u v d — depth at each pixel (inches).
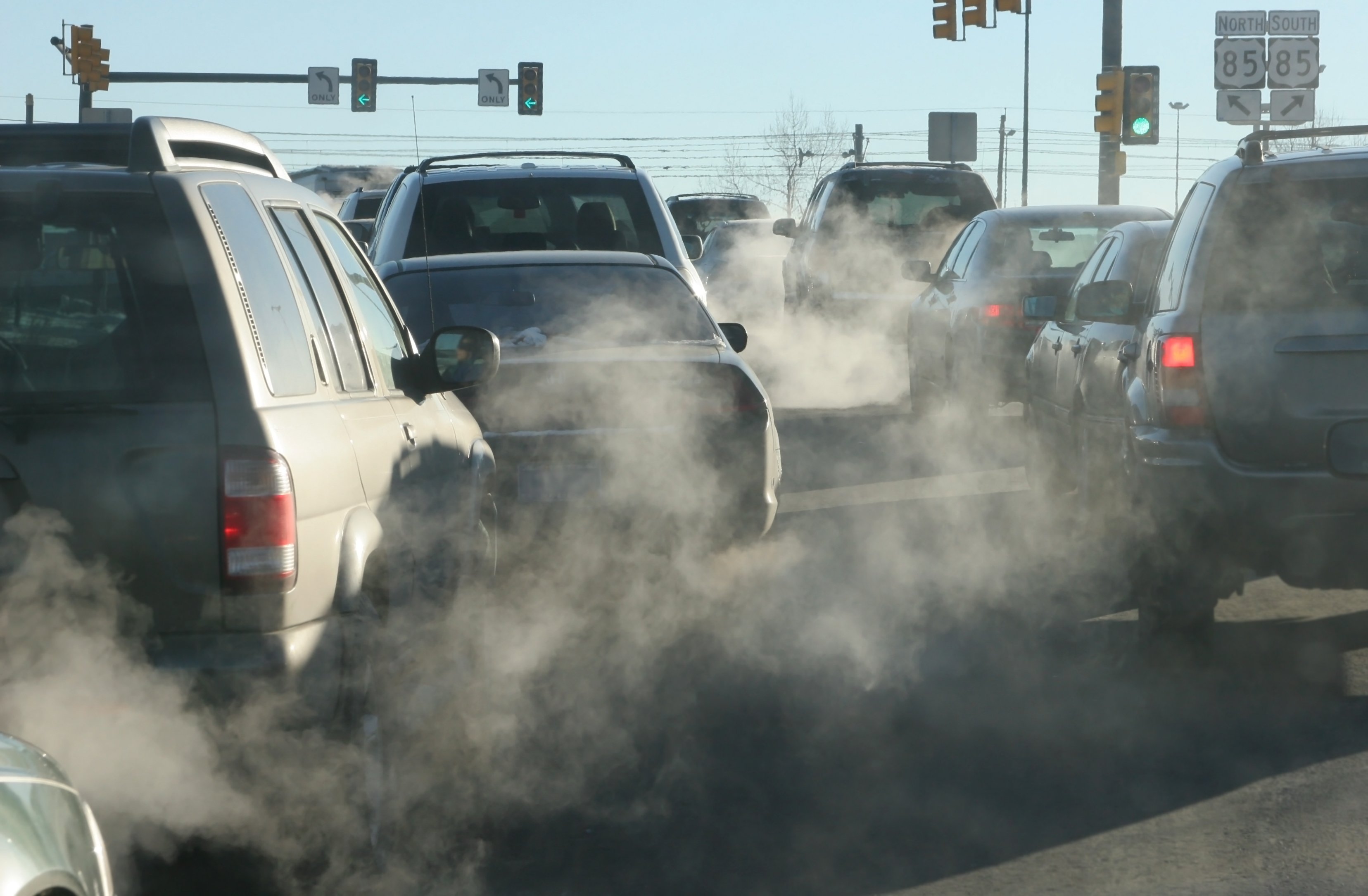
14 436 211.5
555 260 490.0
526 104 2212.1
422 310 469.1
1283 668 368.8
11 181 225.5
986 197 1101.1
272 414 220.5
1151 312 396.8
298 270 261.6
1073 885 247.1
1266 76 1560.0
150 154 234.1
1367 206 361.7
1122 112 1385.3
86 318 221.0
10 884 149.8
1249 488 348.5
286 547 215.6
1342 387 346.9
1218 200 367.2
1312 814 273.9
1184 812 277.1
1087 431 473.1
